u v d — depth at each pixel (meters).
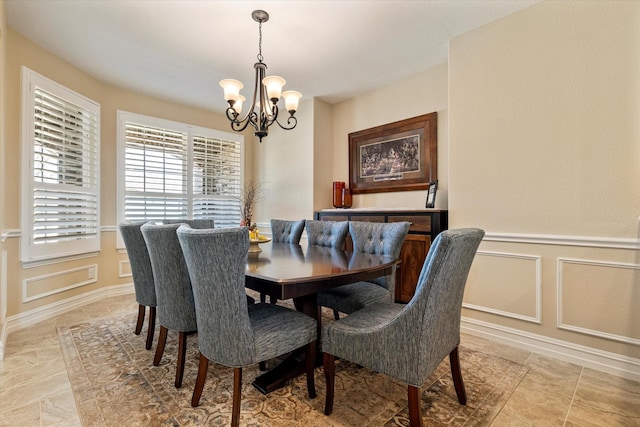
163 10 2.23
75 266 3.10
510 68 2.27
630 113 1.83
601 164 1.92
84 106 3.16
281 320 1.55
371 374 1.85
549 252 2.11
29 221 2.61
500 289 2.32
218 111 4.46
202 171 4.36
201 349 1.46
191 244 1.31
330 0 2.12
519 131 2.23
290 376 1.76
